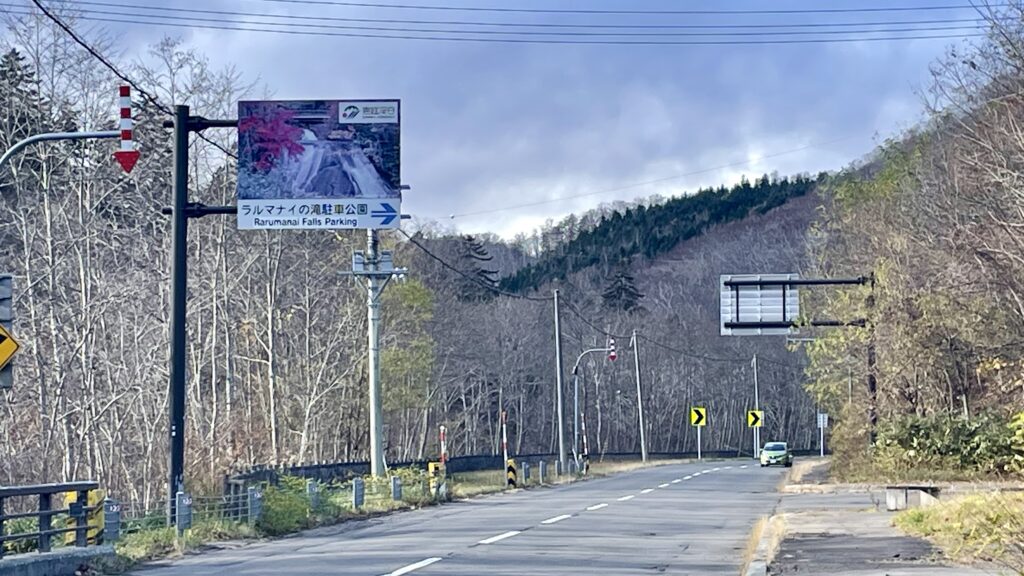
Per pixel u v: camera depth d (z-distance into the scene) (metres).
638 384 78.06
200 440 40.75
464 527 24.14
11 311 16.66
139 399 41.75
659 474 56.44
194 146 40.59
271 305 46.72
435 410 76.94
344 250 54.94
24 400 38.69
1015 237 33.38
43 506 16.00
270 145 23.73
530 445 93.44
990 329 38.41
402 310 57.66
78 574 16.02
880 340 41.00
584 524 24.56
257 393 54.19
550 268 142.38
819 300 51.34
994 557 14.66
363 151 23.83
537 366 92.25
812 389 48.25
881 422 41.00
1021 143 33.09
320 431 55.41
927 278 40.09
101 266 39.78
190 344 46.28
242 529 22.53
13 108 36.44
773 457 66.19
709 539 20.88
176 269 23.02
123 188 44.31
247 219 23.59
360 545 20.22
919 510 20.38
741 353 106.06
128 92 18.22
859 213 48.81
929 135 45.38
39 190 39.22
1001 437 38.31
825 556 15.70
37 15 35.47
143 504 30.47
